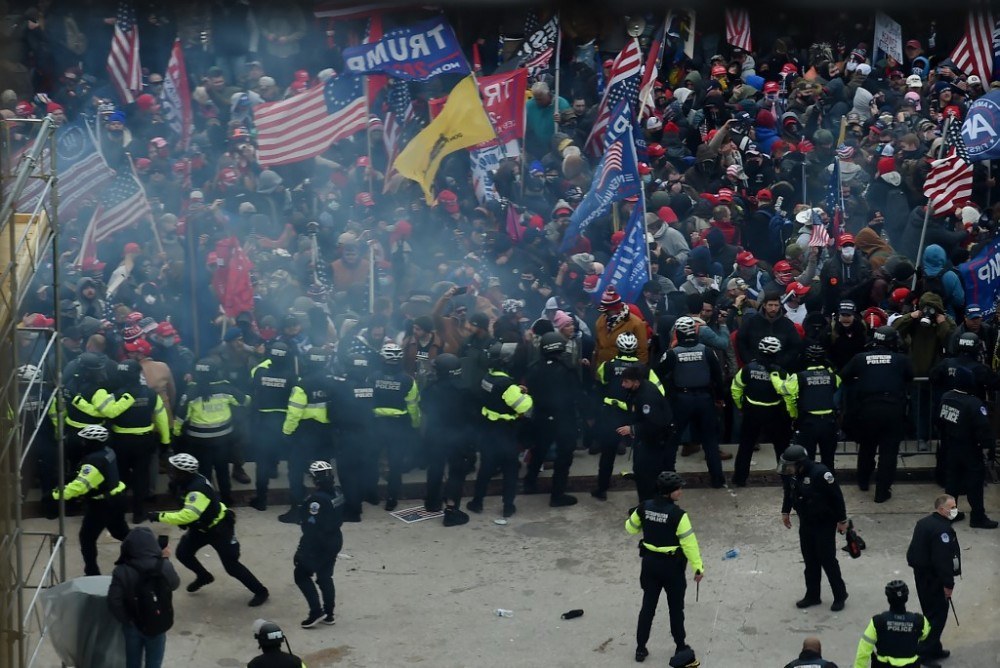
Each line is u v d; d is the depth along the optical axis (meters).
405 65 42.91
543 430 33.88
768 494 34.75
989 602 29.55
